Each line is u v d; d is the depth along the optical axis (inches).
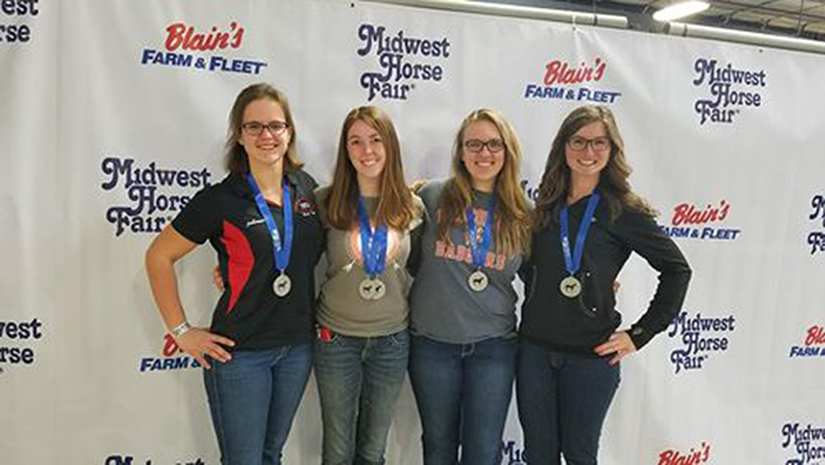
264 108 61.8
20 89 65.4
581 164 66.9
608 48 82.9
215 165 71.8
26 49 65.4
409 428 81.7
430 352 68.2
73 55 66.5
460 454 78.7
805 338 95.7
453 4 76.9
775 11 266.2
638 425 89.7
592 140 66.3
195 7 69.2
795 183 92.2
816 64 91.1
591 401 68.6
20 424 69.2
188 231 61.2
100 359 70.9
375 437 70.9
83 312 69.8
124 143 68.9
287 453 78.4
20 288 67.5
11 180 66.1
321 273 75.0
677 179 87.2
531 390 70.6
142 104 69.0
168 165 70.6
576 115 68.2
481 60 78.9
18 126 65.7
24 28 65.1
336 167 67.3
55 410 70.0
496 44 79.2
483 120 66.9
